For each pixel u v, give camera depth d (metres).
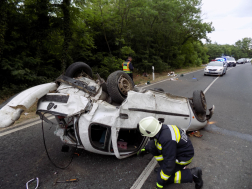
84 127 2.51
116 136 2.65
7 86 6.68
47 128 4.22
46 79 7.93
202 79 13.19
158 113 3.11
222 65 15.66
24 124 4.41
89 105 2.56
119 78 3.26
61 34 8.23
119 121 2.65
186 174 2.17
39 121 4.61
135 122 2.82
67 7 7.26
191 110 3.69
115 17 11.02
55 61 9.62
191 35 20.91
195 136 3.92
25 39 7.58
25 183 2.48
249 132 4.12
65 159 3.03
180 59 20.34
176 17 16.58
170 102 3.39
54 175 2.64
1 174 2.64
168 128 2.10
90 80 3.53
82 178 2.58
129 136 3.30
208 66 15.84
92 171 2.73
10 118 2.35
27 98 2.50
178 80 12.66
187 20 18.31
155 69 16.05
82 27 8.91
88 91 3.02
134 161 3.00
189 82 11.66
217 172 2.74
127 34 12.25
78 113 2.45
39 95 2.69
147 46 15.03
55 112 2.51
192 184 2.50
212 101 6.77
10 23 6.92
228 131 4.18
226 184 2.49
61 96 2.62
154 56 15.34
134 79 12.38
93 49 11.31
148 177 2.62
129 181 2.53
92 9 10.09
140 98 2.90
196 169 2.24
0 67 6.45
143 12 12.02
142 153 3.07
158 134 2.04
